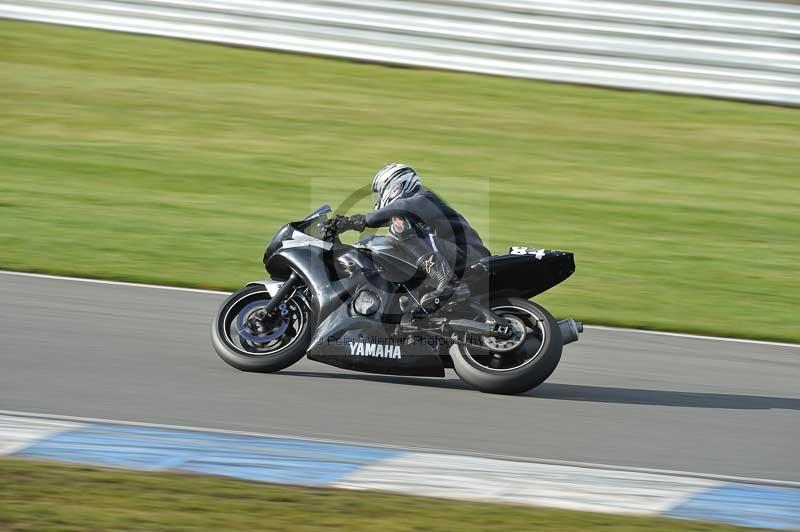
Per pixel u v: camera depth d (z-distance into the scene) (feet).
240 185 162.81
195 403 74.90
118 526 52.29
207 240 136.77
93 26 238.27
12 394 74.33
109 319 99.19
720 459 68.85
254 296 85.66
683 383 89.35
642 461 67.46
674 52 211.61
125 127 188.85
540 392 83.35
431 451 66.74
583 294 123.54
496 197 162.91
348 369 82.58
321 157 177.06
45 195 152.46
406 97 209.36
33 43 229.66
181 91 207.51
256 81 214.48
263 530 52.60
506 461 65.36
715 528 55.47
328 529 52.95
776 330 112.37
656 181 176.55
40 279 113.80
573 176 176.24
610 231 151.43
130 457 62.69
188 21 234.17
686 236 151.53
